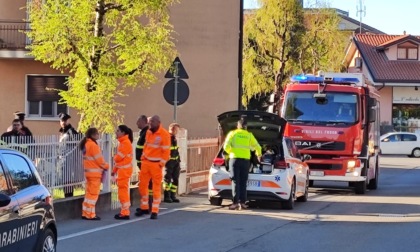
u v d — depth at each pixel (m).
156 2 19.48
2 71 24.66
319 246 11.07
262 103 44.25
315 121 20.33
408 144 47.50
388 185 24.42
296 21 40.53
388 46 57.34
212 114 26.73
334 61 41.84
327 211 15.95
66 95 19.84
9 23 24.30
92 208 13.80
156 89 26.11
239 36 26.86
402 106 56.16
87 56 19.64
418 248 10.97
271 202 17.64
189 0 26.66
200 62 26.80
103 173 13.91
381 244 11.33
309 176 19.95
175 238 11.66
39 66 24.61
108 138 15.70
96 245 10.84
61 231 12.23
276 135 16.25
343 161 20.08
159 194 14.16
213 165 16.50
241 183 15.66
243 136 15.62
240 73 26.92
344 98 20.34
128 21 20.16
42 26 18.80
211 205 16.64
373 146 21.78
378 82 54.97
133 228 12.77
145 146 14.26
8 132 15.48
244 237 11.87
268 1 40.06
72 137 14.54
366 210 16.22
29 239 7.98
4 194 7.24
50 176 13.66
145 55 19.95
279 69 40.72
